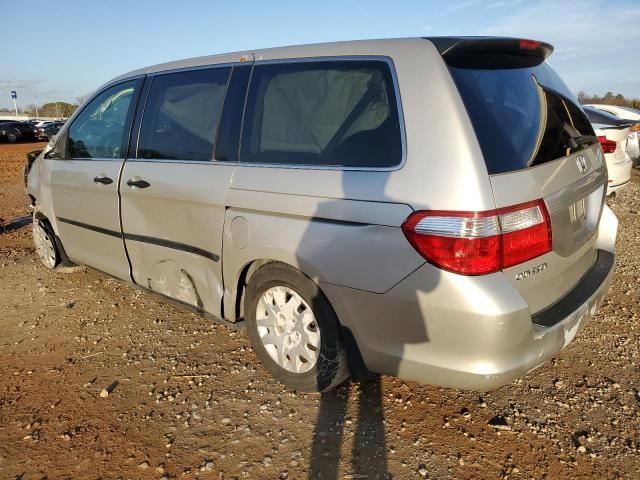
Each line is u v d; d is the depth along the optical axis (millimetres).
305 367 3008
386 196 2447
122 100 4070
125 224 3881
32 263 5723
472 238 2248
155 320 4215
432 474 2504
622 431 2814
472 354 2326
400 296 2438
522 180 2400
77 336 3977
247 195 2994
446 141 2350
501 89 2635
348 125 2695
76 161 4375
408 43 2633
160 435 2812
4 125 31453
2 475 2547
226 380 3311
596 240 3266
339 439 2742
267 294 3100
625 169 7066
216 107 3332
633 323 4086
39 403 3131
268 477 2498
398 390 3160
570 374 3365
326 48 2938
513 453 2652
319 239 2676
